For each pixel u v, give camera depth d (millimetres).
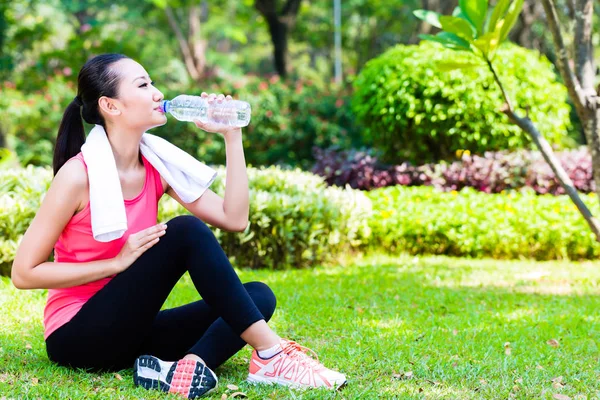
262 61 30203
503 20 4473
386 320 3996
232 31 20531
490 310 4398
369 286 5109
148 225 2639
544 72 8648
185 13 23438
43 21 20156
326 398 2443
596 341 3615
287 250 6004
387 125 8828
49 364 2775
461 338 3557
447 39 4578
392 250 7156
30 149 13289
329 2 23406
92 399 2375
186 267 2504
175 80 20844
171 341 2734
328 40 23703
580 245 6812
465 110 8336
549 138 8625
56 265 2461
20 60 18859
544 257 6910
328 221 6242
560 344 3492
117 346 2553
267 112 12164
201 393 2451
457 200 7441
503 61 8375
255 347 2561
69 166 2473
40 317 3688
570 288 5270
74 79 14305
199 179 2684
